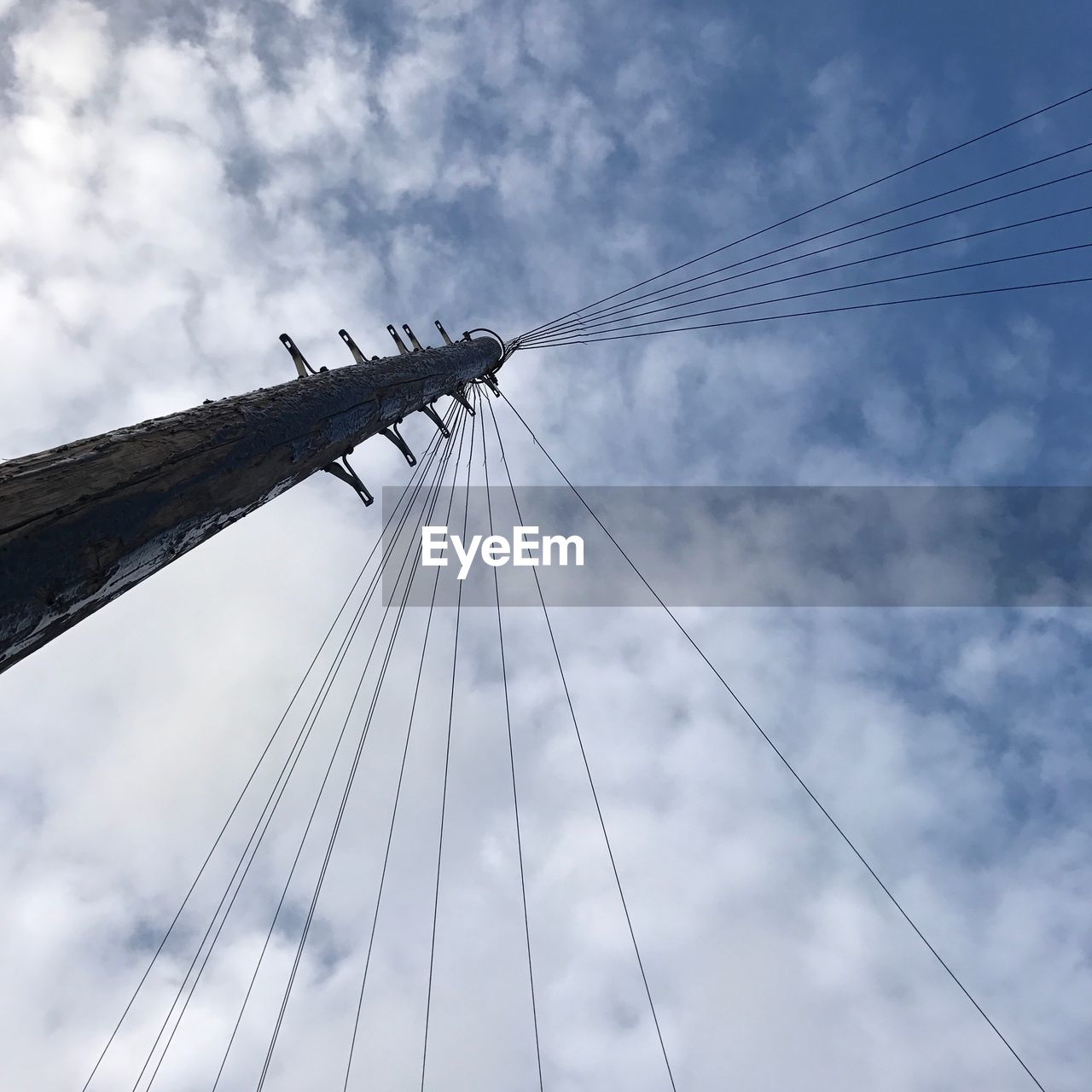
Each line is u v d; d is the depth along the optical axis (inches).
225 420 148.2
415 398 277.3
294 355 221.9
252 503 162.1
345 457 222.4
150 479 118.3
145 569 125.7
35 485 101.0
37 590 94.3
